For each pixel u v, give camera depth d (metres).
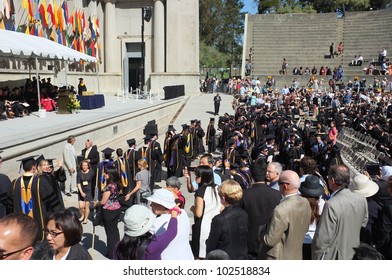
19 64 23.47
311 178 5.00
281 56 49.09
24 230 2.76
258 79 41.66
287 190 4.58
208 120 25.61
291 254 4.30
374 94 32.69
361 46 47.75
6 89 18.47
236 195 4.64
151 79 36.44
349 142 18.11
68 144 11.26
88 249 7.55
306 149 14.75
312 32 51.19
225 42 85.69
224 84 44.38
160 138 20.97
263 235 4.38
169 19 35.78
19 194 6.39
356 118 21.09
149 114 22.52
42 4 24.02
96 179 8.27
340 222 4.30
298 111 26.31
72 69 31.64
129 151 10.95
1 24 21.69
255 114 19.44
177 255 4.22
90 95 20.62
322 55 48.19
